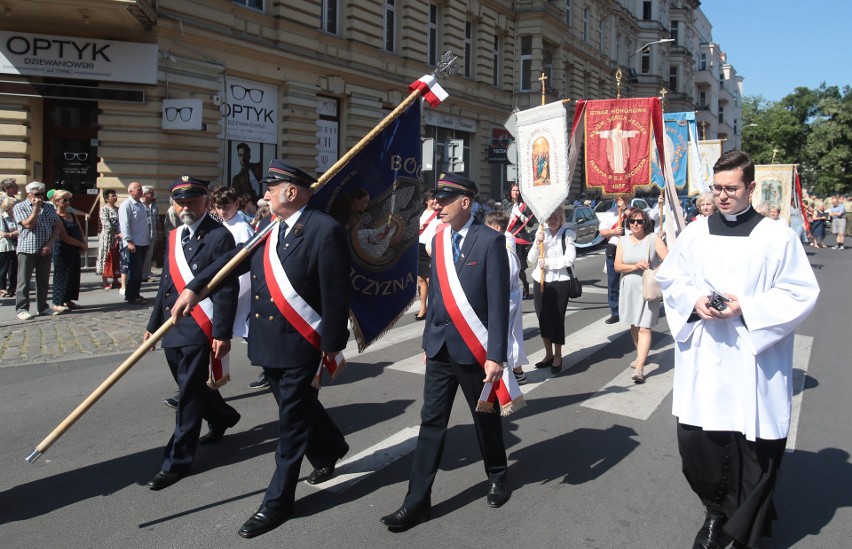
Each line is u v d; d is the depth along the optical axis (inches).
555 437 198.1
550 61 1145.4
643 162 295.6
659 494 160.4
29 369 264.5
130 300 401.7
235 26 565.6
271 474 169.8
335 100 705.6
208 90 541.3
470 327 144.0
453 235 150.0
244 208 311.7
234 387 247.1
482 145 964.0
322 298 142.0
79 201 521.0
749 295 122.6
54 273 371.2
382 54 749.9
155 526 142.3
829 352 314.5
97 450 183.8
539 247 269.7
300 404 143.7
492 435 153.4
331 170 154.3
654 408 224.8
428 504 145.9
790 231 124.6
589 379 261.0
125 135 496.7
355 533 140.3
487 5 958.4
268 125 619.2
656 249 250.8
